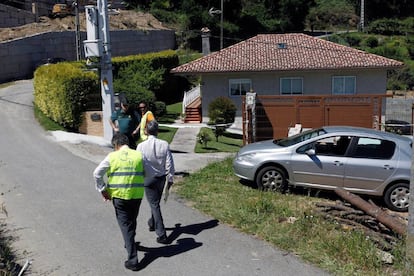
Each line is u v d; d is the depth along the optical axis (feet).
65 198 32.17
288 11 239.91
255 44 105.91
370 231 25.63
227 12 208.85
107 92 53.11
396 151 35.65
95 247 24.13
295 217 28.27
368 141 36.06
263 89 97.25
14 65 112.37
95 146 51.03
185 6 201.77
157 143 24.56
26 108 71.87
